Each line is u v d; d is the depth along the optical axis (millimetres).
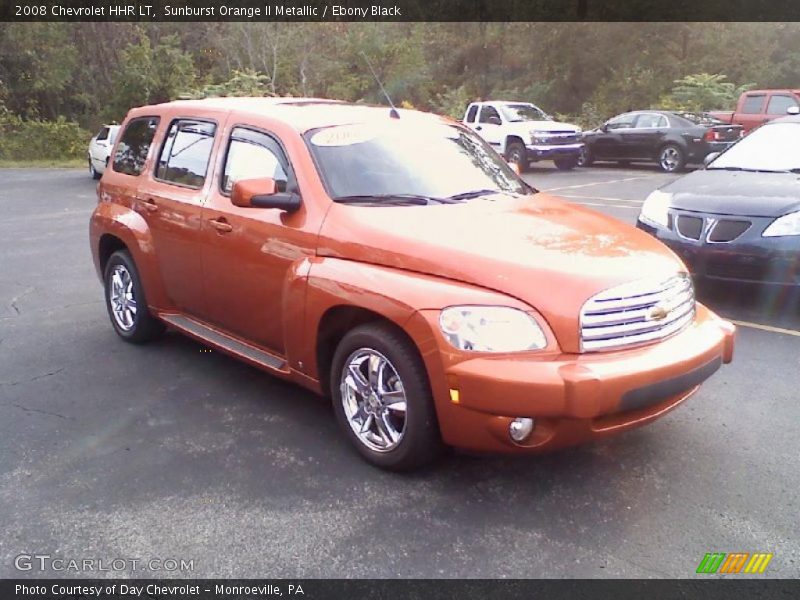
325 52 37000
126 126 6195
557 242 3809
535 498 3672
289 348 4340
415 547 3301
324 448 4215
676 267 3859
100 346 6012
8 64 32750
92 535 3412
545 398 3283
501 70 37594
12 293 7785
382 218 4039
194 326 5324
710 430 4375
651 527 3428
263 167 4656
